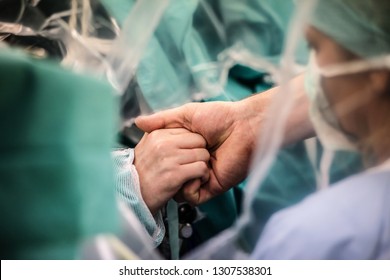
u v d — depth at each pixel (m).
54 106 0.38
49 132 0.38
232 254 0.57
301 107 0.64
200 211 0.93
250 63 0.73
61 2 0.74
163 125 0.91
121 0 0.72
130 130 0.99
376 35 0.52
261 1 0.68
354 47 0.53
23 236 0.37
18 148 0.37
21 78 0.36
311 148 0.80
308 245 0.52
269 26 0.69
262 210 0.75
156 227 0.84
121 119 0.84
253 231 0.63
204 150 0.89
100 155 0.40
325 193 0.57
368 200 0.53
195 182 0.88
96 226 0.39
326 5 0.52
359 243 0.51
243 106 0.89
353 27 0.52
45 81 0.37
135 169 0.86
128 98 0.85
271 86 0.99
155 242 0.84
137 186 0.83
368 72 0.53
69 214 0.37
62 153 0.38
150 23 0.62
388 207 0.52
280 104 0.52
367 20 0.52
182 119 0.91
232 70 0.99
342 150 0.61
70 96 0.38
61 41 0.73
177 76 0.83
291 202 0.78
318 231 0.52
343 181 0.58
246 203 0.57
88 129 0.40
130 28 0.61
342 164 0.65
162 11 0.65
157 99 0.85
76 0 0.74
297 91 0.61
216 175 0.91
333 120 0.58
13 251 0.37
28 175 0.37
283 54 0.58
